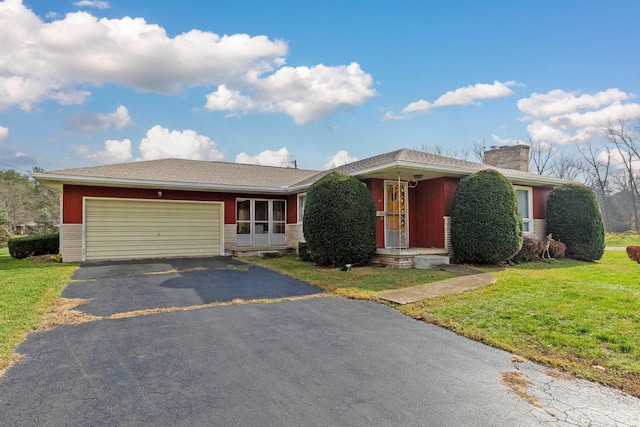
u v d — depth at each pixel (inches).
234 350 161.6
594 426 104.0
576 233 483.8
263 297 262.2
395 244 461.4
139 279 329.7
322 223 394.3
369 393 123.1
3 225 866.1
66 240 459.5
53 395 120.0
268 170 712.4
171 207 521.7
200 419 106.7
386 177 449.1
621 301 223.0
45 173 431.5
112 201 486.0
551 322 190.4
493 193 392.5
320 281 315.6
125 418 106.9
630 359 147.4
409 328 194.4
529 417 108.6
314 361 150.3
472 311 214.8
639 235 1202.0
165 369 141.4
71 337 175.5
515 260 428.8
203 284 308.0
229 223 555.8
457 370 142.2
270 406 114.2
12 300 232.4
